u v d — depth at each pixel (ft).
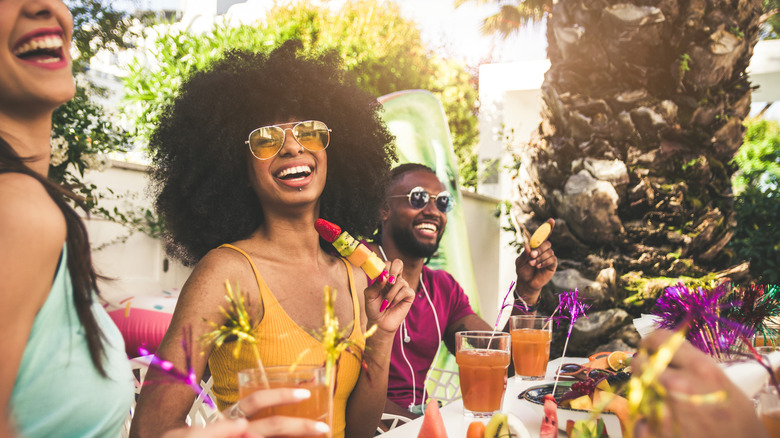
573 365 6.30
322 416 2.69
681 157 11.75
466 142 39.60
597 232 11.78
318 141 5.39
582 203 11.71
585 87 12.05
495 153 25.36
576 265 11.95
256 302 4.95
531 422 4.54
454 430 4.51
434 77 38.60
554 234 12.24
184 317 4.59
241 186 6.00
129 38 16.98
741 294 5.52
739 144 12.41
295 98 5.96
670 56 11.55
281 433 2.49
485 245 22.98
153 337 12.26
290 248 5.37
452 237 17.19
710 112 11.60
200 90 6.08
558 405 4.04
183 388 4.35
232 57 6.52
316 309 5.24
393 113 16.93
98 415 3.37
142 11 17.15
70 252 3.19
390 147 7.45
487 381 4.47
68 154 11.74
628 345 11.57
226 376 4.99
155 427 4.18
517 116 25.57
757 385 3.74
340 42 26.50
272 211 5.38
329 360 2.74
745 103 12.34
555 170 12.36
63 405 3.17
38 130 3.57
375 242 10.43
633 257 11.87
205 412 5.49
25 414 3.07
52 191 3.06
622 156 11.80
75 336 3.21
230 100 5.85
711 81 11.57
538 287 7.30
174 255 6.82
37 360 3.05
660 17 11.28
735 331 3.92
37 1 3.33
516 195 13.91
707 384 2.00
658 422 1.93
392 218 10.13
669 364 2.08
